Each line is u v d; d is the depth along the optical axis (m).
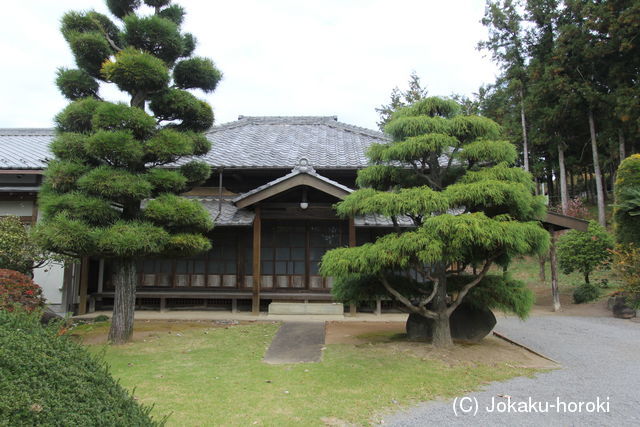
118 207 7.67
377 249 6.06
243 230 11.63
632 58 20.02
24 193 10.72
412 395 4.93
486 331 7.70
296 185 9.84
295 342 7.72
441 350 6.84
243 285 11.45
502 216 6.14
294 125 17.00
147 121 6.94
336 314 10.81
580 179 34.94
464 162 7.31
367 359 6.44
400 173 7.37
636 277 10.88
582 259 13.73
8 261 8.20
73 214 6.46
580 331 9.38
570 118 22.81
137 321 10.05
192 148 7.38
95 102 7.14
